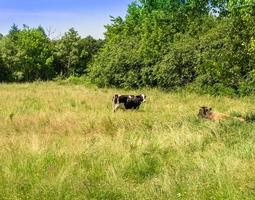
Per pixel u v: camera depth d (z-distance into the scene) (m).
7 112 18.08
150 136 11.95
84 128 13.80
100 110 19.20
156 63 32.62
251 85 24.17
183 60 29.88
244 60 14.54
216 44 27.52
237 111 17.20
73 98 24.25
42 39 68.25
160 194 6.92
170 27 34.31
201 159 8.66
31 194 6.88
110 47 40.41
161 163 9.04
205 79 27.09
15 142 10.95
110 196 6.96
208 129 12.23
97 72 37.78
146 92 29.77
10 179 7.44
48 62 68.12
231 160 8.17
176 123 14.20
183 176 7.77
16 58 64.19
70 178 7.61
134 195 6.96
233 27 14.59
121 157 9.29
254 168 7.47
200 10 16.36
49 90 31.30
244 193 6.46
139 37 39.66
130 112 18.38
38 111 18.31
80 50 73.88
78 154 9.38
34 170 8.15
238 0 14.03
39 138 11.62
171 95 27.11
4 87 35.56
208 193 6.70
